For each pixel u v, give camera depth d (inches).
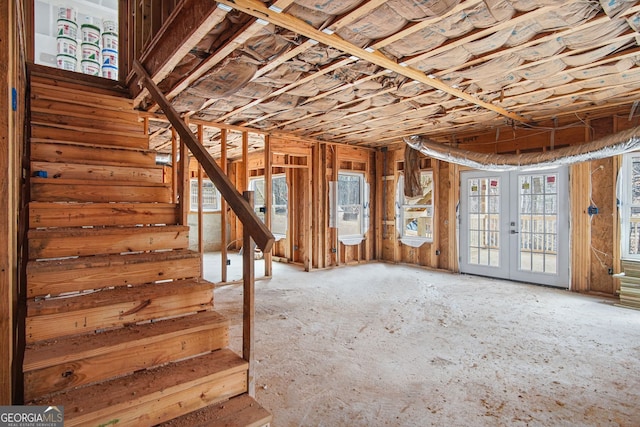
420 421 83.7
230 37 106.5
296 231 305.9
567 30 104.3
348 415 86.0
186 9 103.7
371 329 144.4
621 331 140.1
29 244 81.8
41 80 145.9
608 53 120.6
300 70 135.7
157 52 127.8
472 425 82.1
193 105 175.2
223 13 90.2
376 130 241.9
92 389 64.7
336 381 102.3
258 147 313.3
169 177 334.0
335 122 218.1
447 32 106.3
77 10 273.6
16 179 81.0
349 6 91.0
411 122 217.2
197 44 112.9
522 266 226.8
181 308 86.0
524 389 97.7
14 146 71.2
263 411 70.2
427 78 139.9
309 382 101.7
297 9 92.4
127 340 70.4
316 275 251.6
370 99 170.1
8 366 54.8
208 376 70.4
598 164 195.6
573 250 203.5
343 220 296.8
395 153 299.0
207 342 80.7
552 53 119.7
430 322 152.6
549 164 195.9
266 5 89.6
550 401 91.7
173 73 137.5
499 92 161.0
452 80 144.1
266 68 128.9
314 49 118.6
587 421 83.4
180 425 65.2
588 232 197.8
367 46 112.4
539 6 91.7
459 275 249.9
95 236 90.0
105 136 129.7
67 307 71.6
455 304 179.0
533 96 166.9
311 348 125.3
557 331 140.7
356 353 121.3
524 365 112.0
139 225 105.1
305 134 256.1
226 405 71.7
